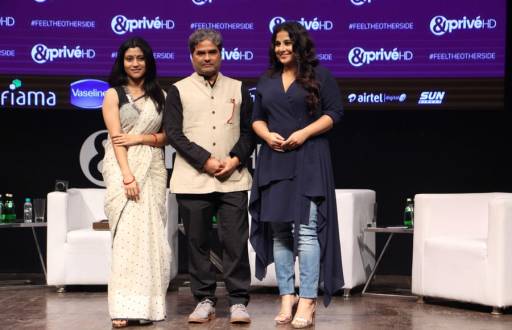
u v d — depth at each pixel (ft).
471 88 22.07
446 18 22.07
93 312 16.72
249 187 15.46
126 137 15.14
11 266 23.44
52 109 22.85
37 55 22.44
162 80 22.47
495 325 15.43
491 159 22.62
